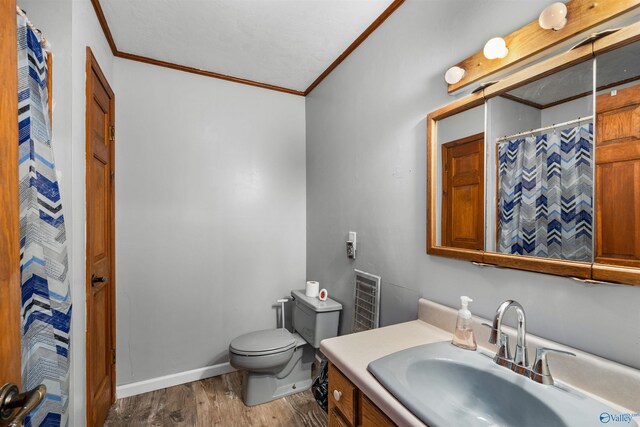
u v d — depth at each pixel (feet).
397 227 4.99
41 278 2.87
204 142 7.38
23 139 2.67
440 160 4.13
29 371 2.73
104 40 5.66
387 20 5.23
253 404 6.23
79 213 4.14
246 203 7.85
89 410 4.50
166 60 6.87
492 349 3.29
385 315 5.23
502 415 2.65
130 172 6.59
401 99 4.89
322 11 5.22
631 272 2.30
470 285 3.73
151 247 6.81
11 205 1.71
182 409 6.11
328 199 7.26
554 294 2.89
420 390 2.73
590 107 2.59
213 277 7.47
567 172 2.75
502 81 3.29
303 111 8.60
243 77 7.69
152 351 6.82
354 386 3.09
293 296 7.61
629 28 2.32
